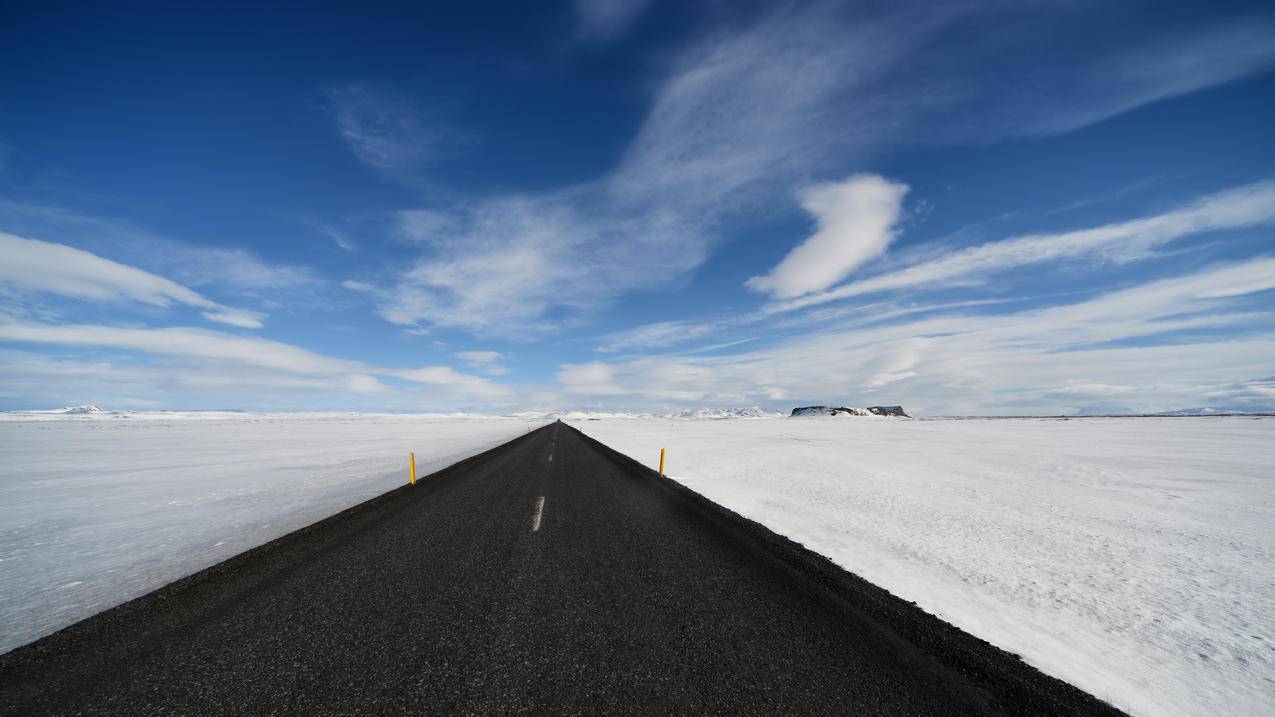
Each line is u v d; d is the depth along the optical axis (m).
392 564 5.23
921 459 18.42
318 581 4.68
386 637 3.44
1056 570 5.69
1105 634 4.00
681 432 43.84
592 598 4.23
